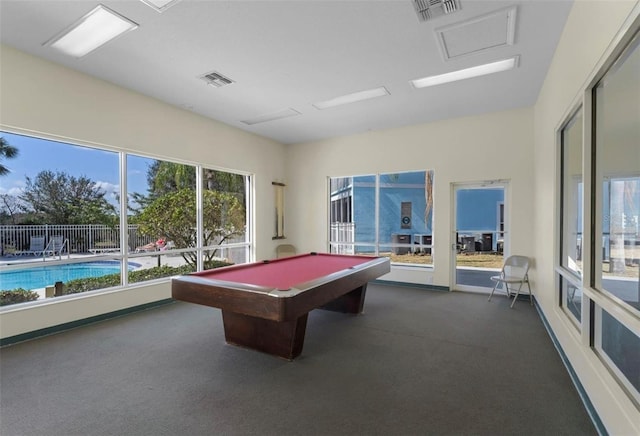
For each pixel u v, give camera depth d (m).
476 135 5.32
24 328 3.35
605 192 2.19
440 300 4.97
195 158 5.20
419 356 2.97
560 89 3.07
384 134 6.15
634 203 1.80
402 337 3.45
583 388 2.26
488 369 2.71
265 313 2.44
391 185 6.24
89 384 2.48
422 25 2.85
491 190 5.41
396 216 6.21
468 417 2.07
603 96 2.19
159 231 4.80
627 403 1.67
